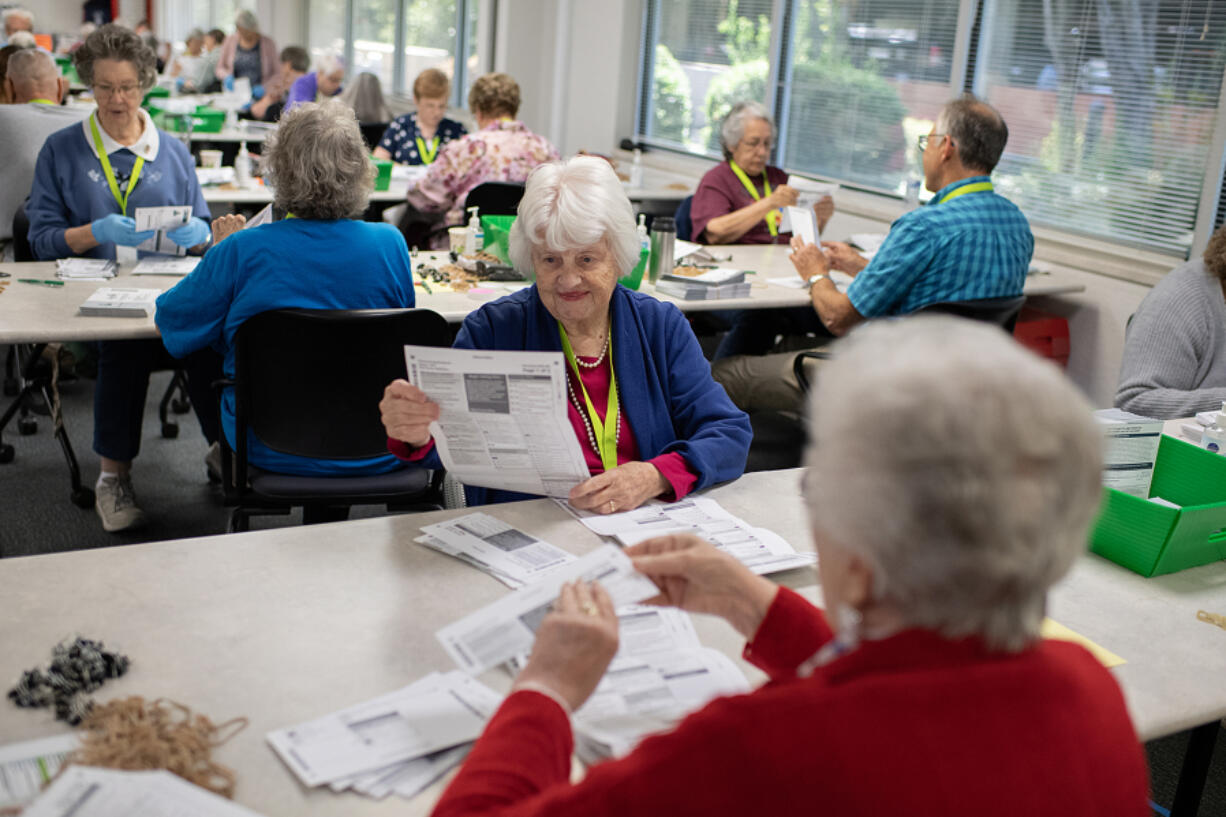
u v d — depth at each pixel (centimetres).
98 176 340
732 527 164
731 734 70
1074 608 150
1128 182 441
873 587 72
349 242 238
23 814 92
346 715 112
